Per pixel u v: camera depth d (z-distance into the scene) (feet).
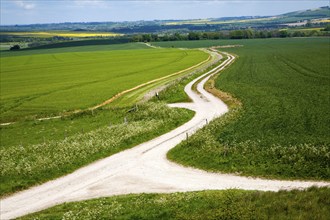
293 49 599.16
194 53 601.21
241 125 170.91
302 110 190.49
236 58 512.22
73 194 118.93
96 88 313.94
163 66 443.32
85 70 437.58
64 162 141.90
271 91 252.21
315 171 114.21
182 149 147.43
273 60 453.99
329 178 110.42
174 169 131.44
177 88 286.25
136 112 219.41
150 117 205.05
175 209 96.99
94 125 207.21
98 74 399.03
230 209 94.12
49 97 288.30
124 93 290.15
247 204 95.66
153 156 146.51
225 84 297.12
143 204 101.76
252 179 115.96
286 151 128.06
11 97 295.89
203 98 256.11
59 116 235.81
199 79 340.80
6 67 510.99
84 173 134.72
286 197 97.35
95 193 118.32
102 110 235.61
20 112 248.52
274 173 117.08
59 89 319.88
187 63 464.65
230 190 106.11
